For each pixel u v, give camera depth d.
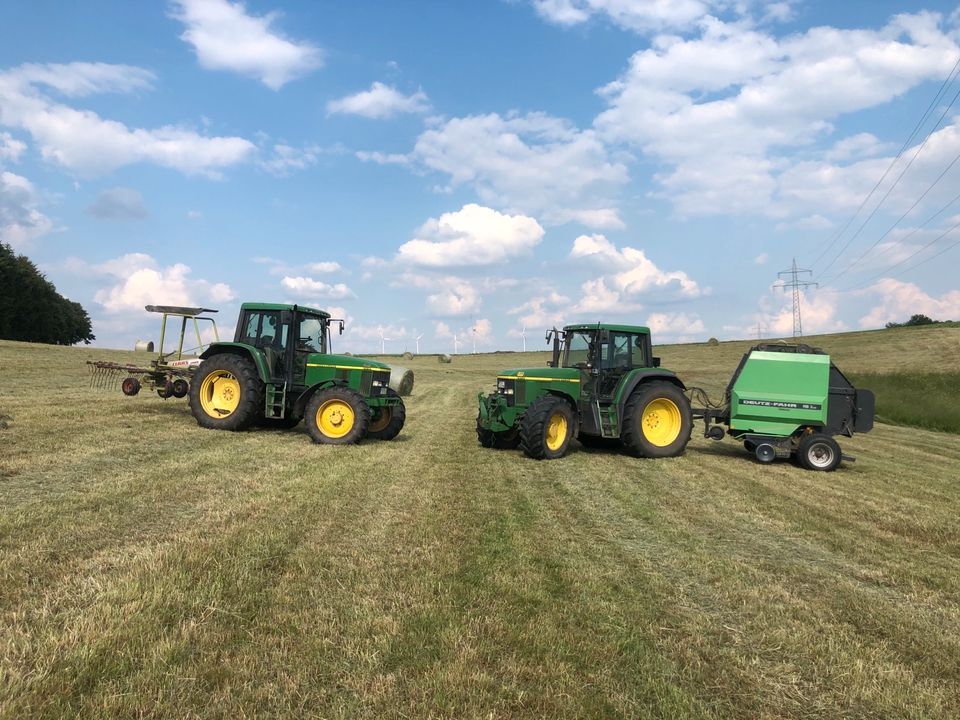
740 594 4.04
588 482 7.62
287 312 10.95
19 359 22.81
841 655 3.26
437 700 2.61
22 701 2.44
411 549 4.59
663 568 4.52
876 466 10.19
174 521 4.92
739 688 2.92
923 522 6.21
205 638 3.03
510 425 9.88
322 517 5.27
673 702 2.72
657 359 11.01
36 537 4.32
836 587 4.26
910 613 3.89
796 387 10.00
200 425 10.45
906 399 20.28
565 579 4.14
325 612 3.40
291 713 2.50
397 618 3.39
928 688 2.99
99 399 13.31
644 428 10.17
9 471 6.29
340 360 10.45
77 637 2.94
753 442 10.00
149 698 2.51
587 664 3.02
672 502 6.68
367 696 2.64
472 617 3.45
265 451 8.54
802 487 7.89
